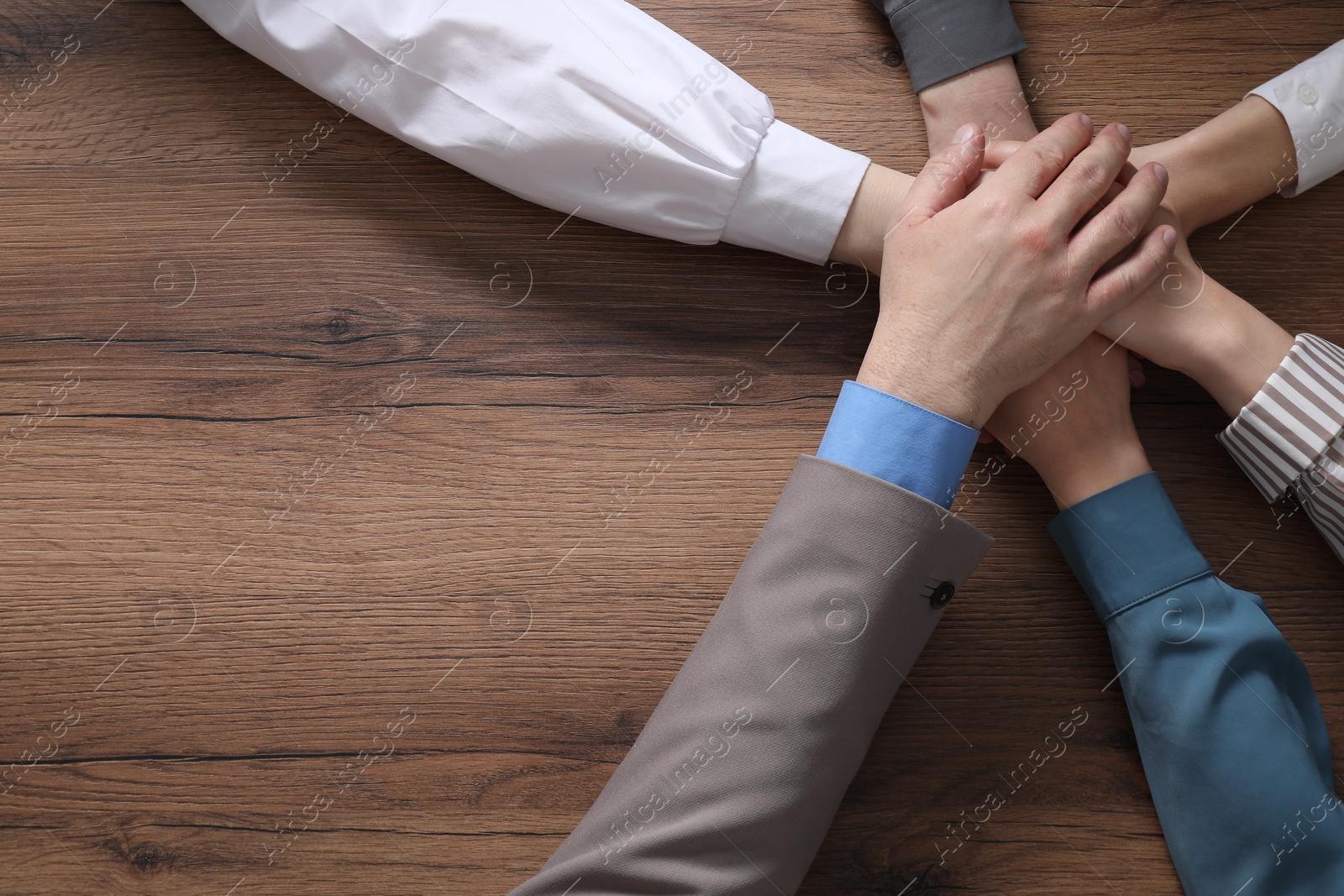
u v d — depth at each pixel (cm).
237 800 137
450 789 136
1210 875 128
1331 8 141
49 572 138
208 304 140
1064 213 127
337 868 136
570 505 138
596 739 137
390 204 140
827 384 139
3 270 140
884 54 142
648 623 138
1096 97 142
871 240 134
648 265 140
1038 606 137
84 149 140
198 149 140
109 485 139
